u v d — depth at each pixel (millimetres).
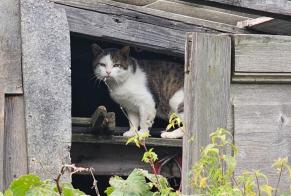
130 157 6059
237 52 3756
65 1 5285
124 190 2830
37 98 4312
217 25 5699
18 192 2652
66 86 4402
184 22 5598
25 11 4367
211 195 2902
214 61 3723
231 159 3023
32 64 4336
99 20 5375
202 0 4602
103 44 7266
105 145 5996
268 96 3854
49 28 4414
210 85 3715
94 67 6836
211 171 3020
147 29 5500
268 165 3824
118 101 6953
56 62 4398
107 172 5992
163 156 6133
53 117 4336
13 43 4324
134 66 6883
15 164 4227
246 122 3787
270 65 3822
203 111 3701
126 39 5445
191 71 3699
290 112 3891
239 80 3781
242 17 5777
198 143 3678
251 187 2941
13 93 4273
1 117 4203
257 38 3795
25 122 4277
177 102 6875
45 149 4285
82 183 7090
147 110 6895
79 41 7094
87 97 7617
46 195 2605
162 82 6945
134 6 5465
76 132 5840
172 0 5527
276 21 5410
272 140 3844
